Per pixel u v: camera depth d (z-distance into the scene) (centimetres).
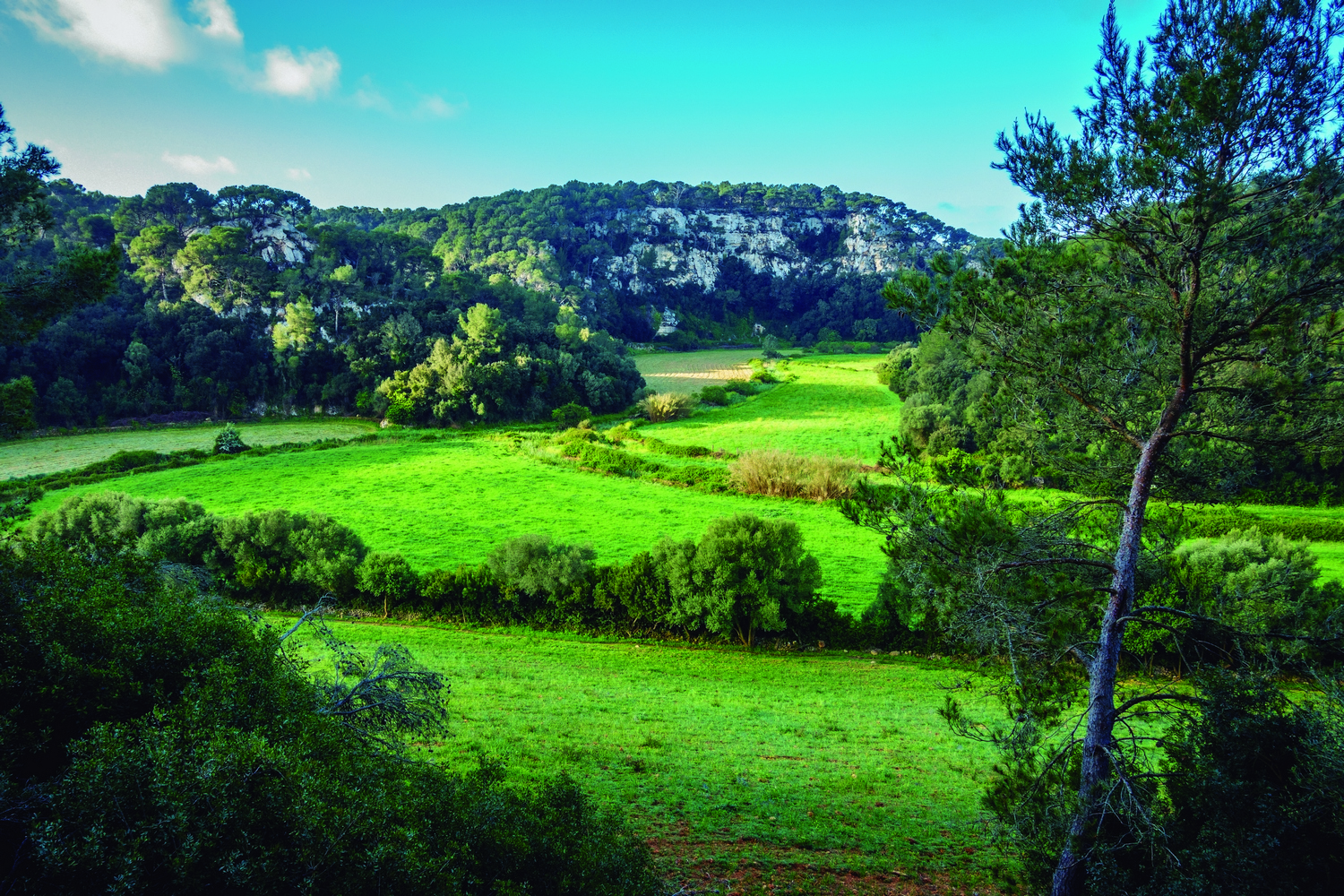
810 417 9812
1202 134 877
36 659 790
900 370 12012
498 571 3516
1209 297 984
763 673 2962
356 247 13638
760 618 3183
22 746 693
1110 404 1104
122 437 7975
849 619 3306
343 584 3512
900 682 2891
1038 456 1212
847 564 4275
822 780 1930
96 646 805
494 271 19425
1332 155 856
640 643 3306
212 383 9419
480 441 8131
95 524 3628
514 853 824
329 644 1162
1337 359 963
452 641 3191
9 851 646
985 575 1041
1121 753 980
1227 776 855
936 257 1192
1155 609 1009
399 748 1077
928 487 1226
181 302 10306
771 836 1549
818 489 5622
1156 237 987
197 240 10862
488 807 872
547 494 5925
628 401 11481
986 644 1054
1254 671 934
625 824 1517
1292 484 4388
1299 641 943
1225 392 1027
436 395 9456
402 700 1130
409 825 745
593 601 3394
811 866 1416
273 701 852
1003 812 1048
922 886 1369
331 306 11256
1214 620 998
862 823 1662
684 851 1430
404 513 5369
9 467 6456
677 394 9919
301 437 8362
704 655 3166
